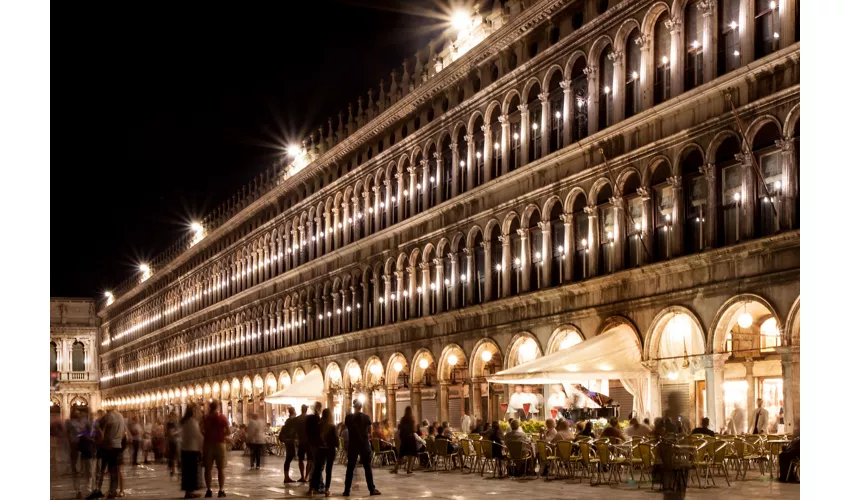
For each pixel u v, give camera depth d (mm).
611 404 37375
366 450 25203
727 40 30594
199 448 25734
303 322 69312
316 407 26516
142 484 32344
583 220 37750
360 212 60469
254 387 78938
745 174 29016
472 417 44125
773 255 27953
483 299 45438
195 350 97688
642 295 33781
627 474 29328
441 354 49000
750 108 28797
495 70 45375
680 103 31562
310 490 25828
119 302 134500
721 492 22188
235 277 86125
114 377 136625
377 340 56688
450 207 48094
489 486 27016
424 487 27375
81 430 29000
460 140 48312
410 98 52219
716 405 29875
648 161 33562
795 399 26859
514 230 42969
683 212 32000
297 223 71500
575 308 37781
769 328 32688
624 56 35312
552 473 30578
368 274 58875
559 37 39812
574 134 38281
